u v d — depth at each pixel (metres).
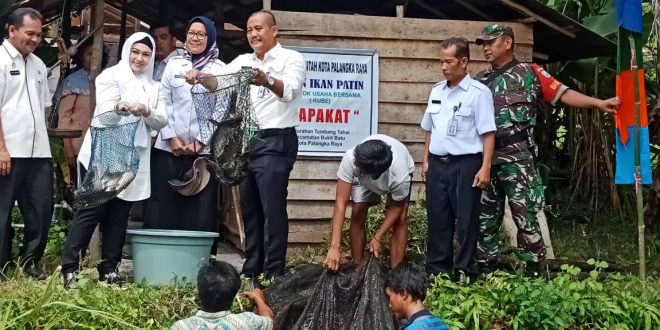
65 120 7.71
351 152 5.84
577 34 8.26
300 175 7.87
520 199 6.41
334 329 5.66
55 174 8.29
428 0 8.59
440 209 6.32
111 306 5.50
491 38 6.49
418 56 8.08
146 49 6.20
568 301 5.75
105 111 6.08
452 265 6.42
